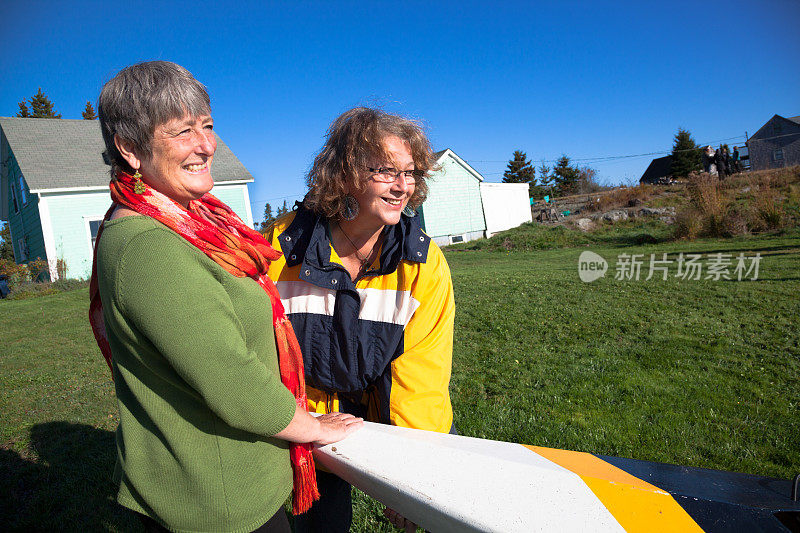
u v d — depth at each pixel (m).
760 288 8.91
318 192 1.76
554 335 6.59
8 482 3.57
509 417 4.14
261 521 1.24
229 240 1.24
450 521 1.08
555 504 1.04
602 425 3.93
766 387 4.64
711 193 19.44
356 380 1.84
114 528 2.95
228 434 1.19
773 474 3.21
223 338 1.07
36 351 7.54
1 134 19.06
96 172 17.98
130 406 1.19
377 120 1.67
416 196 1.88
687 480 1.16
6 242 41.22
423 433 1.49
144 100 1.11
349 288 1.81
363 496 2.92
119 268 1.04
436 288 1.82
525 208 30.03
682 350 5.76
